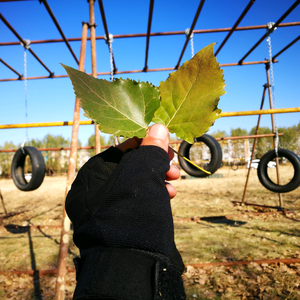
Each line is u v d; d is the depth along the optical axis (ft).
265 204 23.48
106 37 13.26
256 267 10.53
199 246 13.30
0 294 9.45
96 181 1.81
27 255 13.43
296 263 10.75
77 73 1.47
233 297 8.60
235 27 12.19
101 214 1.48
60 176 81.56
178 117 1.67
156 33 13.48
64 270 5.86
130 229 1.39
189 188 38.09
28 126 12.09
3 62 15.55
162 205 1.47
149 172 1.56
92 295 1.20
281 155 16.05
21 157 16.76
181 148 15.34
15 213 24.59
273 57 16.98
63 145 115.14
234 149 81.66
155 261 1.32
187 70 1.66
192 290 9.16
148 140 1.70
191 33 12.99
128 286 1.22
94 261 1.34
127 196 1.49
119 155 1.96
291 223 16.85
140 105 1.60
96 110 1.45
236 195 29.66
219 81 1.58
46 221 21.21
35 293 9.46
